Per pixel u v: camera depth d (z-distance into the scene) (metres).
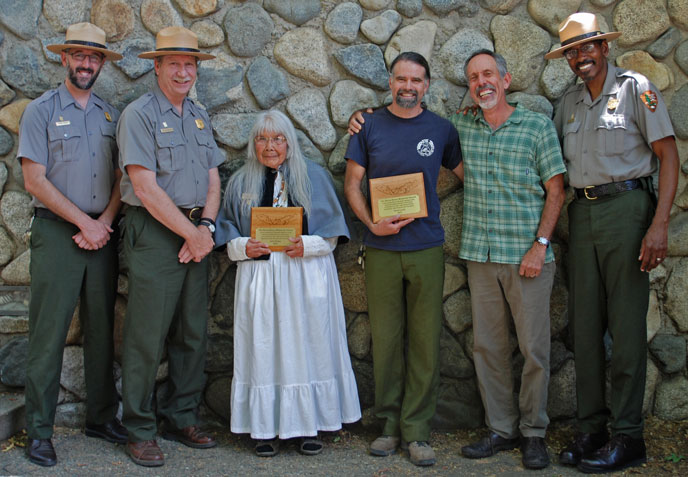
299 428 3.15
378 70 3.53
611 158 3.05
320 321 3.18
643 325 3.07
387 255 3.23
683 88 3.50
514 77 3.53
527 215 3.15
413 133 3.21
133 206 3.10
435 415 3.55
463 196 3.44
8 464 2.94
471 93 3.18
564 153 3.22
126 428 3.10
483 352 3.29
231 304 3.56
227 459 3.13
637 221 3.01
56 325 3.02
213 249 3.34
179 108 3.20
